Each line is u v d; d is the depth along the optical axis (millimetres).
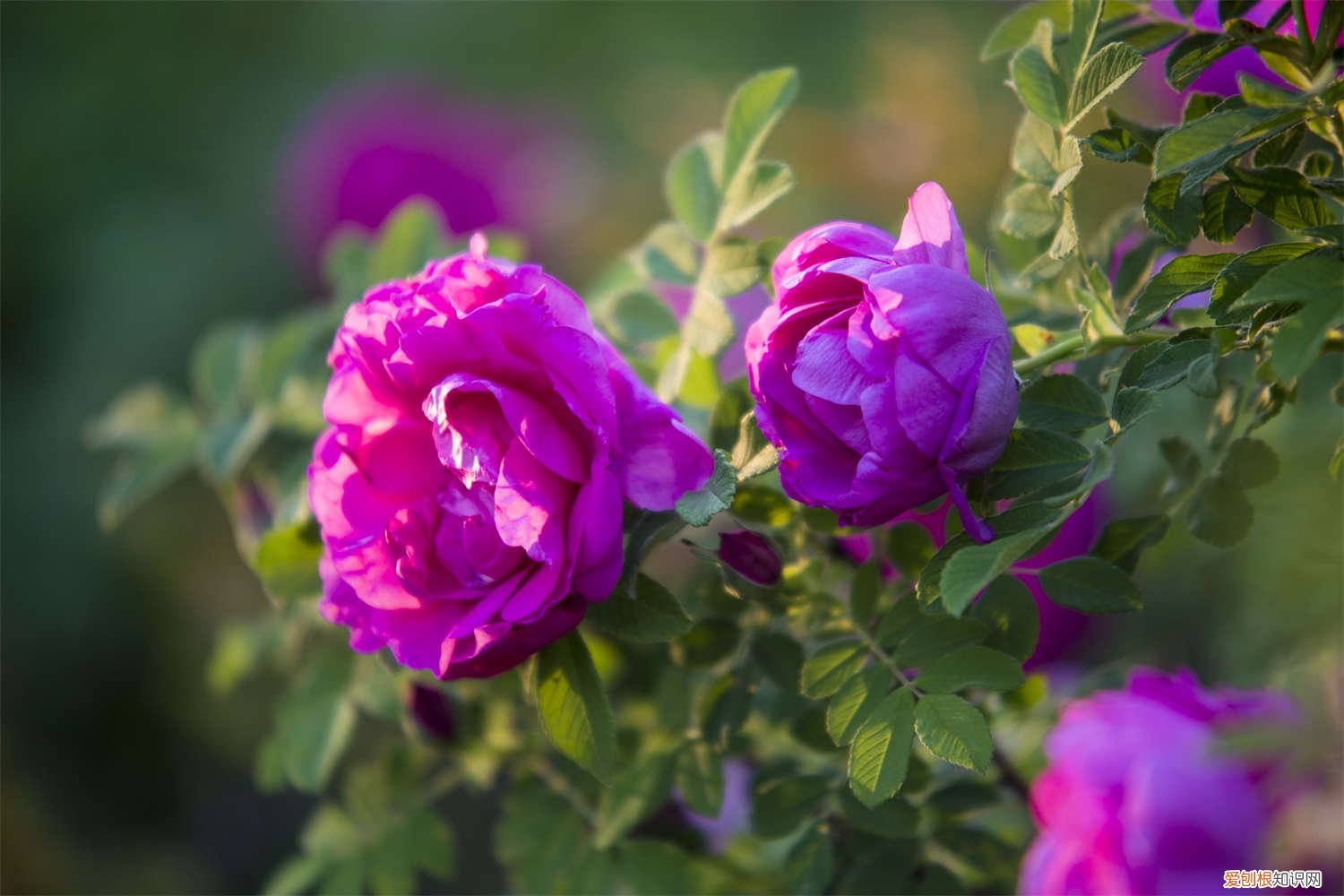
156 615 1688
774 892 753
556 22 1916
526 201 1594
